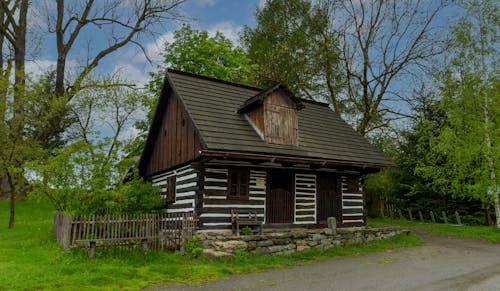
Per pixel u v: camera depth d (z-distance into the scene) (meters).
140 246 10.27
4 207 22.97
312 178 15.55
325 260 11.12
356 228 15.84
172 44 26.02
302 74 26.73
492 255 12.41
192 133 13.41
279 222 14.10
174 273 8.52
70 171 13.32
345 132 18.16
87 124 23.94
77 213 13.14
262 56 28.50
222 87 16.17
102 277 7.64
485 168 18.12
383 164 16.31
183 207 13.57
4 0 25.02
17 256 10.09
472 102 19.14
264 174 14.09
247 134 13.55
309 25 25.42
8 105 17.44
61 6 25.88
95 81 23.83
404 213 27.89
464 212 23.80
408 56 22.66
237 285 7.80
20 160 16.95
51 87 28.66
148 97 24.45
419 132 22.75
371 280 8.45
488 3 18.89
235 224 12.72
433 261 11.11
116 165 13.97
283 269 9.63
